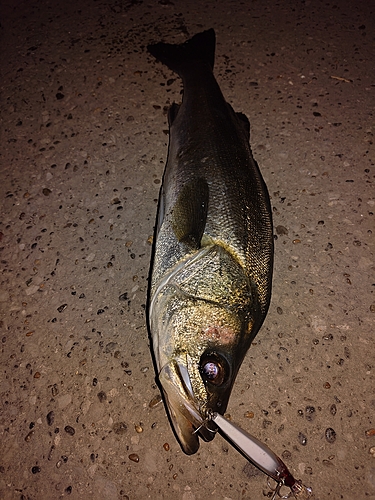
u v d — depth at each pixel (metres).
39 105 0.63
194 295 0.41
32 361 0.47
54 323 0.49
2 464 0.43
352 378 0.47
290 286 0.51
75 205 0.56
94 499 0.42
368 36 0.72
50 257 0.53
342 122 0.63
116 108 0.63
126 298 0.50
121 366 0.47
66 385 0.46
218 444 0.44
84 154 0.59
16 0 0.74
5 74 0.66
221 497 0.42
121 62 0.67
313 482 0.43
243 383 0.46
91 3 0.73
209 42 0.68
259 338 0.48
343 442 0.44
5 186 0.57
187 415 0.38
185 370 0.39
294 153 0.60
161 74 0.65
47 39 0.70
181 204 0.46
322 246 0.54
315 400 0.46
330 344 0.49
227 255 0.42
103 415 0.45
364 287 0.52
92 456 0.43
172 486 0.42
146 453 0.43
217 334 0.40
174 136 0.53
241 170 0.47
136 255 0.52
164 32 0.70
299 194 0.57
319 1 0.75
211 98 0.53
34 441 0.44
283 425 0.45
